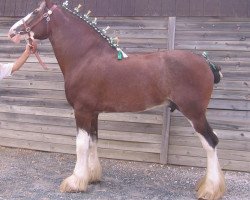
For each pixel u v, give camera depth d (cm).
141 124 452
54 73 480
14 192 363
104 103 352
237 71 416
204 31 423
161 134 445
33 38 365
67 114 481
